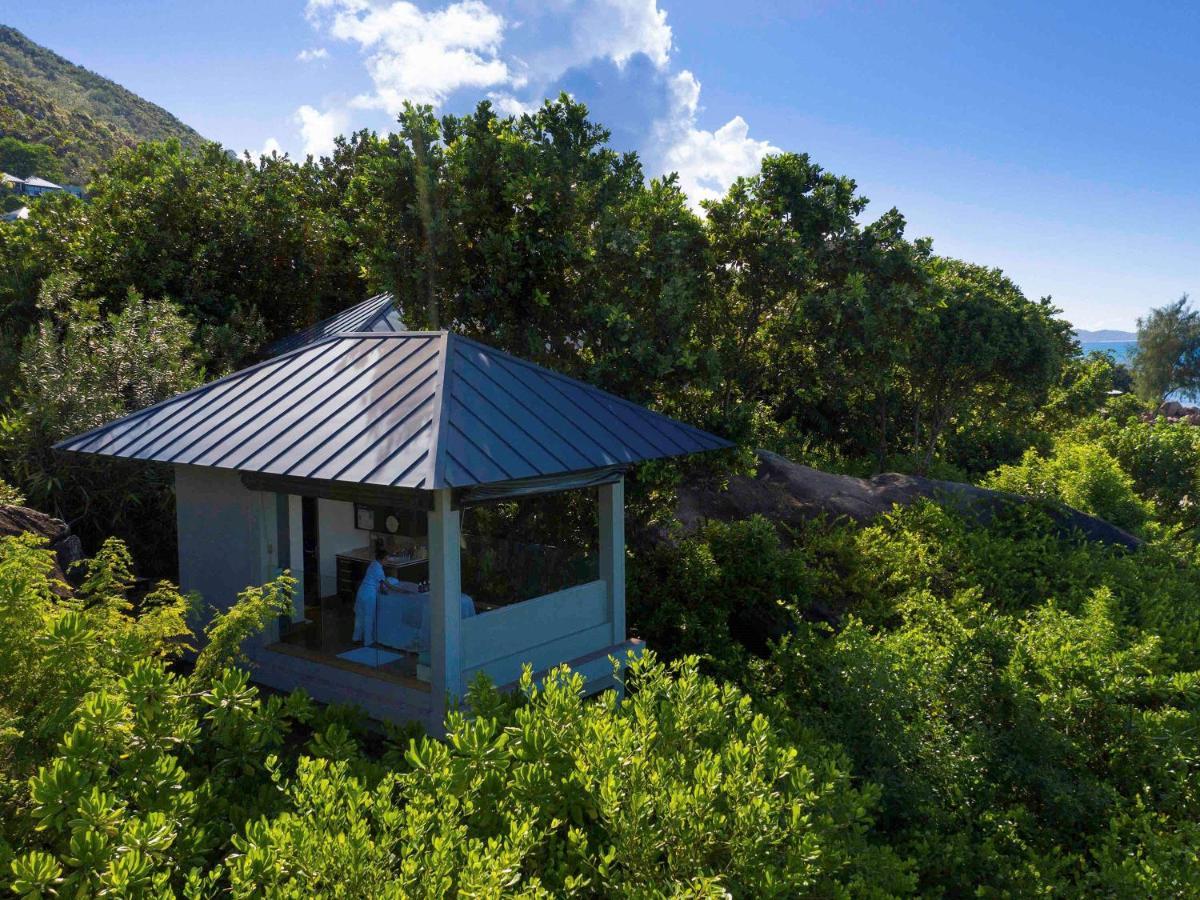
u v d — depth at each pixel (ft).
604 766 14.76
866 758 22.66
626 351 41.45
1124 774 23.15
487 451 24.58
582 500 42.04
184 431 28.96
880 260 47.37
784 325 48.85
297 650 28.43
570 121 45.70
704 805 13.99
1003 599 40.73
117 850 12.35
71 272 57.88
